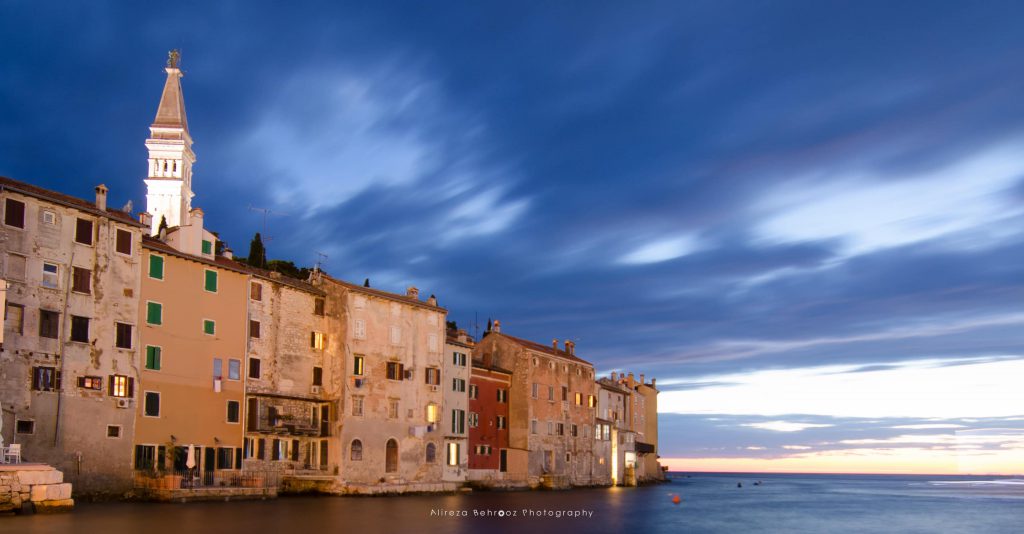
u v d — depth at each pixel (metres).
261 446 69.44
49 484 46.72
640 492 113.50
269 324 71.25
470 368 95.50
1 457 47.41
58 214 55.88
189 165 154.50
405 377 82.62
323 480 73.19
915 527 71.69
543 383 106.88
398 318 82.81
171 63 153.50
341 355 76.19
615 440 127.50
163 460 60.66
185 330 63.50
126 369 58.53
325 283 78.62
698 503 96.56
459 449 90.94
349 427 75.44
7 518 43.31
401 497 76.00
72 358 55.31
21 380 52.38
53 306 54.75
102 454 56.31
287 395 71.38
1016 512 95.94
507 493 92.00
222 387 65.75
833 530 66.06
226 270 67.56
